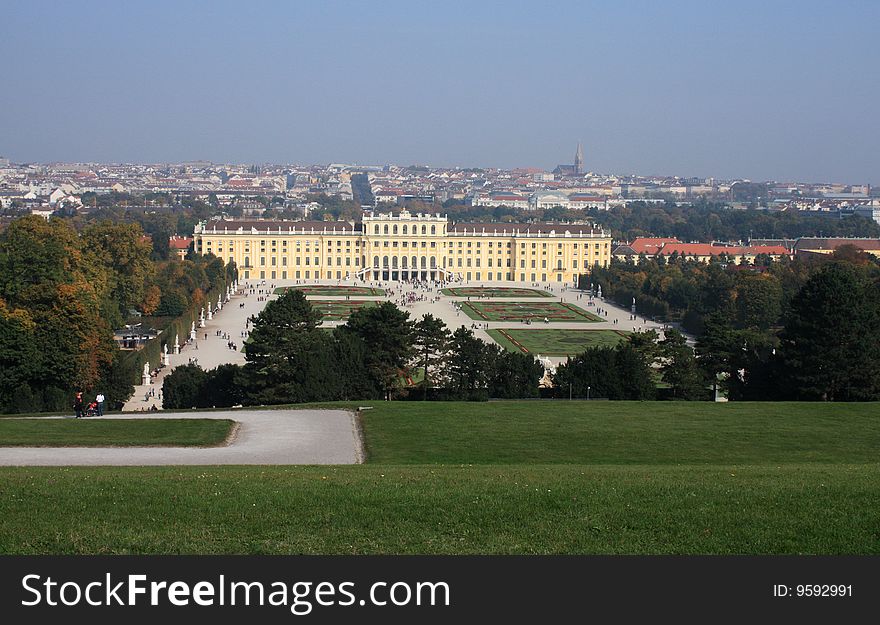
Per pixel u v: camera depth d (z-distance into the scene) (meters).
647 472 90.62
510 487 79.75
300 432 132.62
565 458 117.00
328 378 191.88
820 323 182.00
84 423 134.38
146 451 115.81
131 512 71.62
